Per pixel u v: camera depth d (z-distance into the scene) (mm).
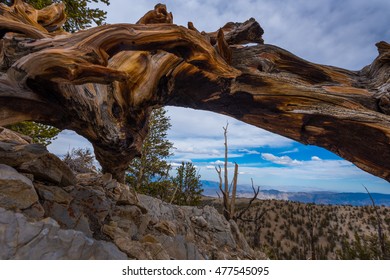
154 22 4762
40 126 10641
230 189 18109
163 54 5008
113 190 6734
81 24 10766
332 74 5699
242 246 11070
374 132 4422
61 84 3887
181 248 6102
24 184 3244
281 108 5113
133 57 5004
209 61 4340
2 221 2564
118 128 5031
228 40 5812
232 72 4562
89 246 2961
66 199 4395
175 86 5348
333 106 4836
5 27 4207
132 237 5598
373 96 5086
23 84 3604
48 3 9312
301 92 5008
